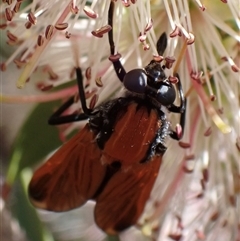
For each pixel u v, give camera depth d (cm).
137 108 8
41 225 10
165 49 8
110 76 9
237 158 9
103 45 8
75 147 8
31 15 8
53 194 8
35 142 9
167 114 8
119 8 8
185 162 9
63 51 9
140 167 8
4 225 11
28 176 10
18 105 12
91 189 8
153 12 9
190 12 9
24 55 8
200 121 9
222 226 10
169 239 10
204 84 9
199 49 9
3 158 12
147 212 9
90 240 12
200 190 9
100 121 8
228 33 8
